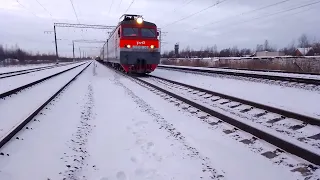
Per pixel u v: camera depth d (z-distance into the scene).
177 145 4.76
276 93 10.51
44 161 4.16
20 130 5.64
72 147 4.77
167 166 3.96
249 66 27.17
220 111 6.49
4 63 63.34
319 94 9.77
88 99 9.82
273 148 4.48
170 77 18.98
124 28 18.06
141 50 18.22
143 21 18.52
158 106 8.23
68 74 26.06
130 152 4.54
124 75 20.22
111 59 25.19
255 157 4.25
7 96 11.02
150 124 6.13
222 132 5.48
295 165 3.87
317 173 3.61
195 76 18.75
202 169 3.85
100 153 4.55
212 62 34.59
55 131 5.71
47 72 31.03
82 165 4.05
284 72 18.16
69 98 10.20
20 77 22.98
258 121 6.44
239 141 4.94
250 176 3.66
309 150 3.93
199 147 4.71
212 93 10.19
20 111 8.03
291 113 6.32
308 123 5.84
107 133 5.61
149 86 12.95
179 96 8.90
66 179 3.58
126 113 7.37
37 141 5.05
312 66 20.62
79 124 6.25
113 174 3.78
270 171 3.78
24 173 3.75
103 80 17.67
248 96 10.20
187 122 6.30
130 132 5.59
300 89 10.97
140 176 3.71
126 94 10.77
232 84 13.77
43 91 12.74
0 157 4.24
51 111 7.77
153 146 4.75
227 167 3.94
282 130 5.65
